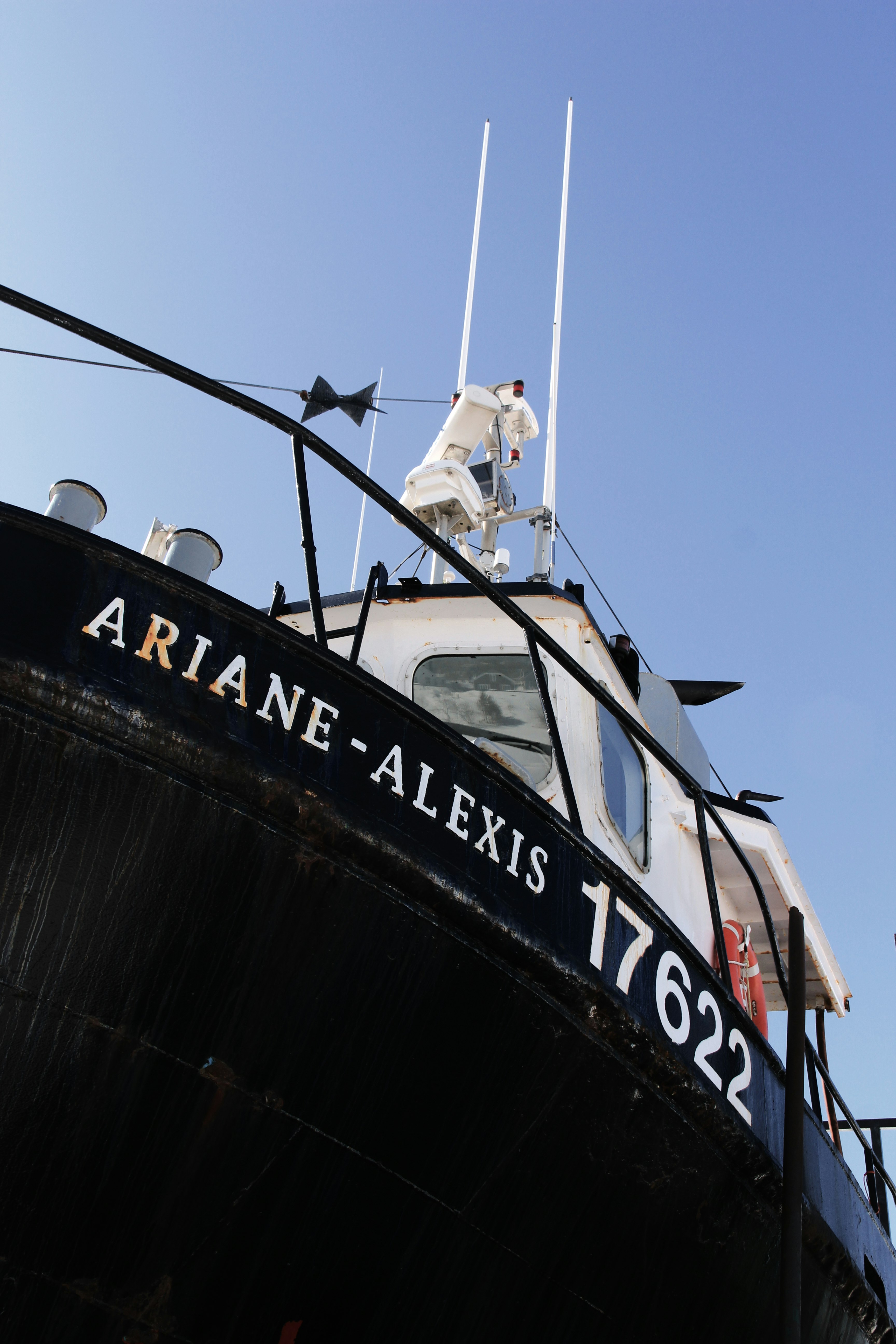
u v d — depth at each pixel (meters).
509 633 7.84
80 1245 4.21
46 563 4.38
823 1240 6.62
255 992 4.45
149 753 4.29
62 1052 4.18
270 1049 4.48
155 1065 4.30
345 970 4.61
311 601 5.40
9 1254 4.12
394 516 5.64
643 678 9.57
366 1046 4.66
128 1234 4.27
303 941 4.53
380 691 4.95
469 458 11.26
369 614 8.12
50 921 4.16
